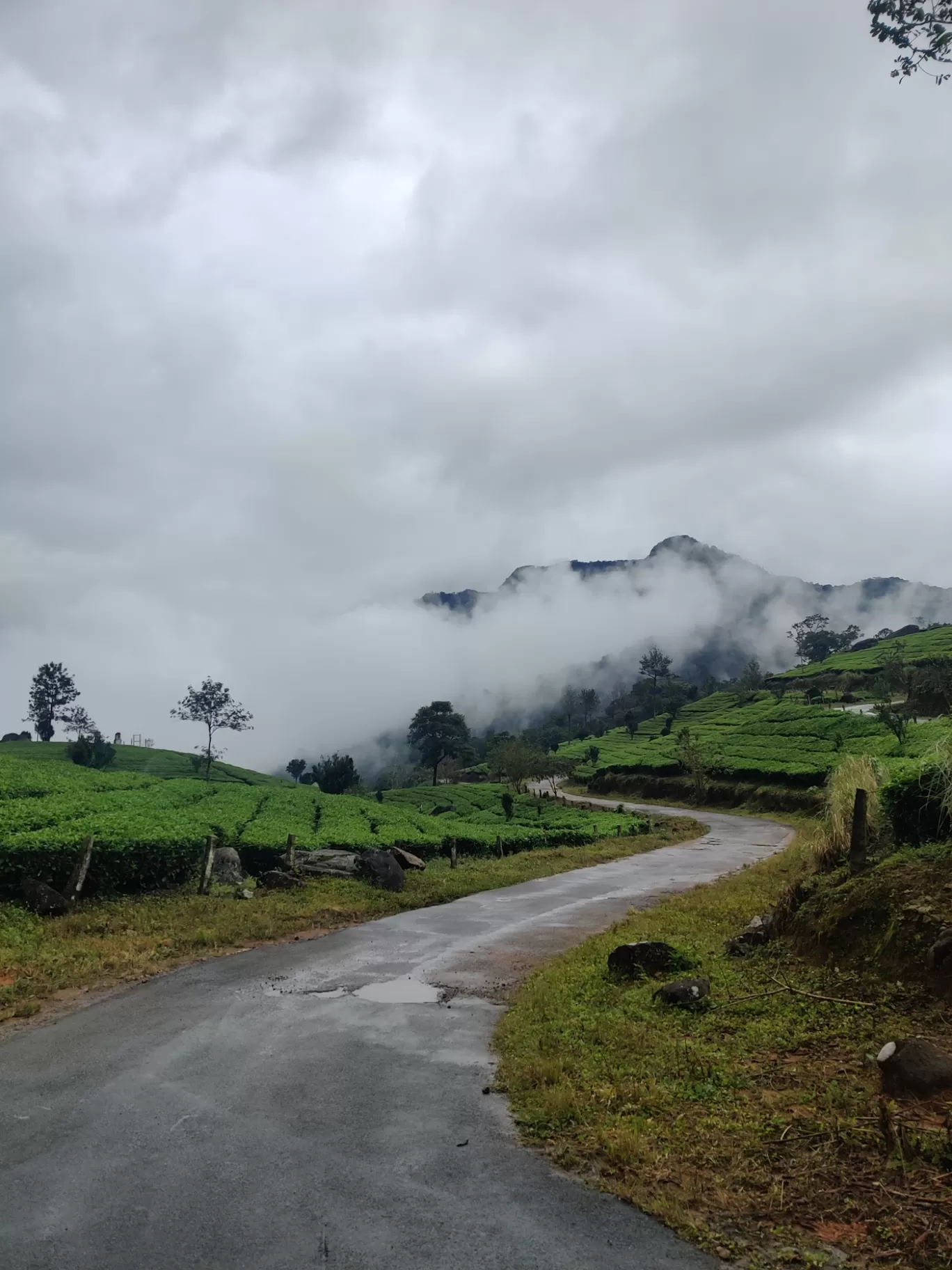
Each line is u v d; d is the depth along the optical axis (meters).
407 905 17.00
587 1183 4.94
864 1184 4.75
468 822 42.88
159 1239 4.29
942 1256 4.04
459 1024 8.48
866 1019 7.28
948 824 10.23
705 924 13.12
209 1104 6.15
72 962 10.52
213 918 13.76
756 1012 8.00
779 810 50.03
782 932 10.44
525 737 106.31
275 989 9.78
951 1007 7.05
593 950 11.59
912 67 8.03
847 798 11.80
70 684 81.75
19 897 13.58
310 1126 5.79
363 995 9.64
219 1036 7.86
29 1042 7.63
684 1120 5.70
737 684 120.00
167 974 10.47
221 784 40.69
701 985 8.54
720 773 60.94
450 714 105.75
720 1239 4.30
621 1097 6.13
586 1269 4.07
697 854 29.36
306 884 17.84
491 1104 6.25
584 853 28.55
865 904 8.91
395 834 26.89
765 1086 6.25
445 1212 4.60
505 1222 4.50
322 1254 4.17
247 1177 4.99
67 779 29.08
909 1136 5.07
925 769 10.59
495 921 15.22
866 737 58.38
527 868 23.92
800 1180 4.84
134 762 74.00
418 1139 5.58
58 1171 5.04
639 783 68.50
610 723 142.75
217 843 18.34
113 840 15.23
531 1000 9.07
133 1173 5.03
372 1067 7.06
